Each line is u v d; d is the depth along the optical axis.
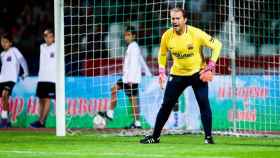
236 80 53.25
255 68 54.81
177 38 37.94
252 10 54.00
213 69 37.62
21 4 64.31
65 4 59.75
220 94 53.09
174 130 48.34
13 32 63.94
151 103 52.88
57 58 45.97
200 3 60.62
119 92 54.00
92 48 58.91
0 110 58.12
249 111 52.47
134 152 32.50
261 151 32.97
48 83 56.19
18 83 58.03
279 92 53.09
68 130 50.44
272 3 56.88
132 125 53.28
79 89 55.44
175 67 38.50
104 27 59.59
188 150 33.56
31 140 41.56
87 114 54.94
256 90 52.88
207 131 38.62
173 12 37.66
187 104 51.66
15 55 57.97
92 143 38.62
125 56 53.09
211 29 60.44
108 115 54.22
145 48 59.47
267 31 56.34
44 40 60.06
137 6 60.69
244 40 55.69
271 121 52.22
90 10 60.16
